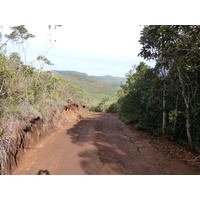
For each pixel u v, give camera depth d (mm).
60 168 3455
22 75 5008
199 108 4887
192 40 4066
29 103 5242
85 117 13711
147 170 3559
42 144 4941
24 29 4883
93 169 3455
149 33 5066
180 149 5012
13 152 3363
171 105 6727
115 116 16750
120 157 4305
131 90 10008
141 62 10344
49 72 7652
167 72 6508
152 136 6801
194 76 5160
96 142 5594
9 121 3697
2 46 4145
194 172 3500
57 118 7594
